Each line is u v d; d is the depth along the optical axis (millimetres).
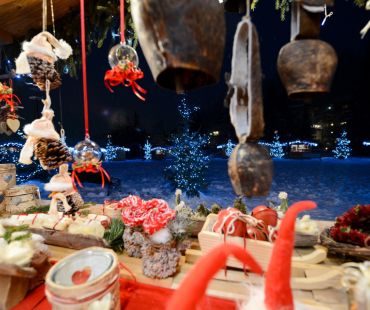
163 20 262
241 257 219
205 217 867
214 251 197
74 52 1217
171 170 4105
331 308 521
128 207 790
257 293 332
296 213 273
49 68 772
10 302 551
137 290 600
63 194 859
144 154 7672
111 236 805
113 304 470
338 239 687
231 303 520
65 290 428
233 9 447
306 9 360
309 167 5496
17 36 1252
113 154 7453
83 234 783
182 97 3633
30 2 991
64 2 1030
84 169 827
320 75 360
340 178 4453
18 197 1168
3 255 554
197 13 268
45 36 766
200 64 274
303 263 654
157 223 664
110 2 1007
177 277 648
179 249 725
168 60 268
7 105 1140
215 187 4180
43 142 781
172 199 3531
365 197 3406
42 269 637
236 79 334
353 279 450
